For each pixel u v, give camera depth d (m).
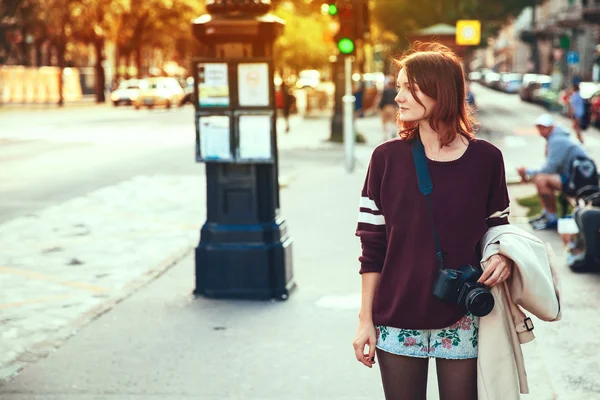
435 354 3.05
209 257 7.58
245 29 7.27
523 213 12.36
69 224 12.00
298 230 11.14
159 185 16.39
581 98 25.59
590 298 7.40
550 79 59.75
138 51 68.50
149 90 52.41
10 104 52.62
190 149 24.70
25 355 6.03
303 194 14.74
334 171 18.59
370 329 3.10
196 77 7.41
